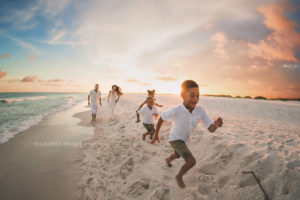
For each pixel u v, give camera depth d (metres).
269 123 6.08
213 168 2.43
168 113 2.17
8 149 3.99
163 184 2.37
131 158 3.29
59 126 6.54
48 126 6.53
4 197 2.26
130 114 8.45
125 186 2.45
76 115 9.36
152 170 2.79
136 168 2.95
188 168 1.94
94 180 2.65
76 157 3.56
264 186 1.81
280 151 2.37
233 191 1.93
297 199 1.60
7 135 5.16
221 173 2.29
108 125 6.63
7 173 2.88
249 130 4.07
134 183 2.45
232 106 12.56
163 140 4.04
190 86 1.94
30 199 2.23
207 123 2.14
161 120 2.27
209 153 2.79
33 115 9.23
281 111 9.59
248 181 1.96
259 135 3.52
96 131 5.77
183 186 1.96
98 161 3.33
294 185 1.70
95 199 2.22
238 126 4.70
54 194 2.34
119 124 6.43
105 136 5.05
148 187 2.38
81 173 2.89
